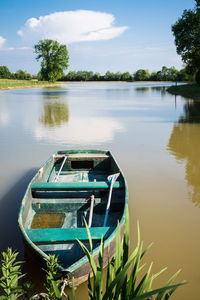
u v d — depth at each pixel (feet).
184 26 120.06
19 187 21.21
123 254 6.39
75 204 15.87
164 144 34.47
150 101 94.53
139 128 45.24
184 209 17.42
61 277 9.64
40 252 9.85
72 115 61.11
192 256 12.90
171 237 14.40
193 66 131.95
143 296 4.63
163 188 20.70
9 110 70.74
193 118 55.16
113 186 16.28
